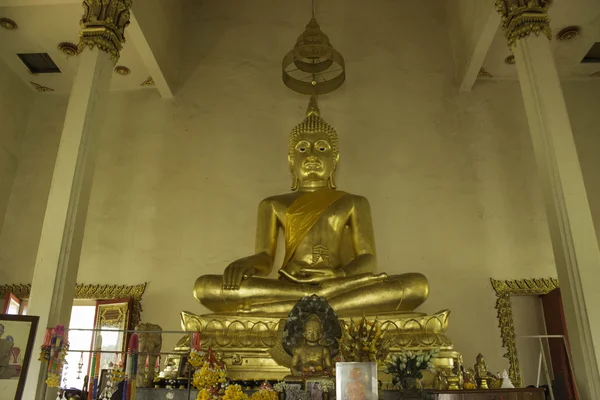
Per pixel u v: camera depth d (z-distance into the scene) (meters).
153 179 6.61
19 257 6.24
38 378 3.69
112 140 6.82
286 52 7.32
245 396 3.42
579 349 3.74
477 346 5.81
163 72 6.68
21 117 6.79
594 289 3.77
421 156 6.67
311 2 7.60
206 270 6.23
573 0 5.82
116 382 3.62
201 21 7.54
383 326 4.62
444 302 6.02
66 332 3.71
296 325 4.04
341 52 7.30
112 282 6.15
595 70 6.80
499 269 6.09
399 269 6.20
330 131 6.41
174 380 3.91
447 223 6.34
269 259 5.63
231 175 6.65
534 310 6.05
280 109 6.99
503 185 6.46
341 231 5.82
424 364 3.67
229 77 7.18
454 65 7.13
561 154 4.19
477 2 6.26
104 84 4.73
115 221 6.41
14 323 3.73
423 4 7.53
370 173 6.63
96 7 4.92
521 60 4.70
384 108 6.94
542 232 6.20
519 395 3.28
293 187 6.39
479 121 6.80
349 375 3.35
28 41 6.26
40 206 6.48
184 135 6.85
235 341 4.55
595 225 6.21
